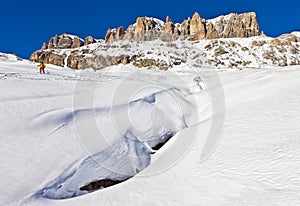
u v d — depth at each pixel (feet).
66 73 101.65
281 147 34.78
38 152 36.29
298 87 61.77
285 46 360.69
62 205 29.96
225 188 29.68
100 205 30.04
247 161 33.83
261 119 46.44
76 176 35.58
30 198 29.30
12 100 47.96
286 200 23.81
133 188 33.63
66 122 44.32
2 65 106.73
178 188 32.04
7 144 35.81
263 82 76.84
